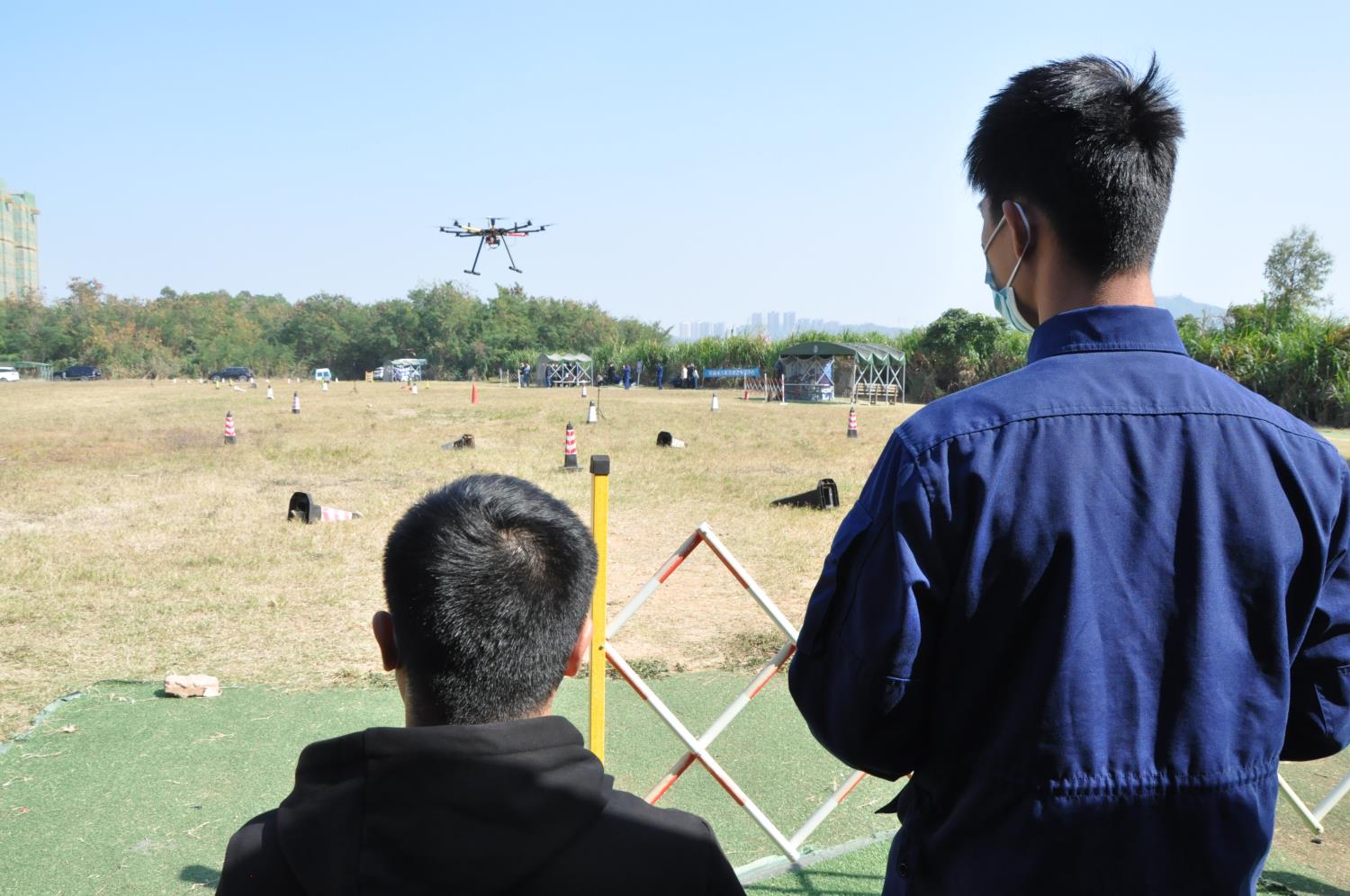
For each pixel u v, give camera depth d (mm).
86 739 4367
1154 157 1236
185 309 90812
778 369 38438
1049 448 1130
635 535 9398
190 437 19312
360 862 984
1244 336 28953
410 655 1142
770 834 3305
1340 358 25719
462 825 993
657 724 4652
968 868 1158
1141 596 1096
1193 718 1082
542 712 1187
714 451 17344
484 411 28781
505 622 1121
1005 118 1320
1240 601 1113
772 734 4543
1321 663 1197
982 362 39688
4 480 12641
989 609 1120
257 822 1107
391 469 14391
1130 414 1152
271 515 10180
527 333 88938
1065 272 1278
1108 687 1090
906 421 1234
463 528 1165
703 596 7137
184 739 4383
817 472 14367
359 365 91062
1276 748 1128
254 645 5832
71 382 59562
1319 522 1159
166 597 6895
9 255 145375
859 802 3889
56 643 5809
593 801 1056
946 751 1190
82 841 3457
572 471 13992
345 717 4676
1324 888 3133
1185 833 1090
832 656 1217
